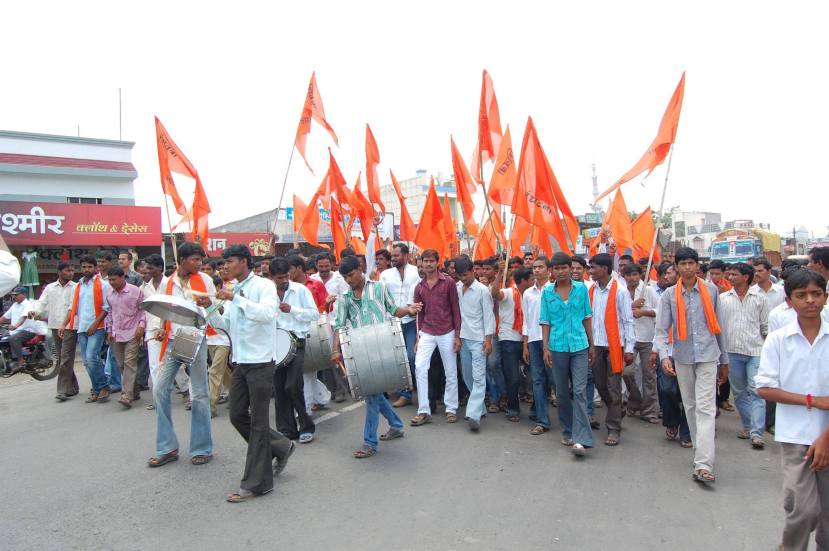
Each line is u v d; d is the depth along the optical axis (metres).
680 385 5.79
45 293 9.62
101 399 8.78
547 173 7.95
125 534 4.35
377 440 6.24
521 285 7.81
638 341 7.59
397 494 5.04
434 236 10.20
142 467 5.78
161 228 20.19
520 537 4.22
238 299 4.85
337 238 12.09
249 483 4.99
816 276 3.39
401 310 6.37
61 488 5.25
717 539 4.19
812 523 3.38
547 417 6.92
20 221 17.78
